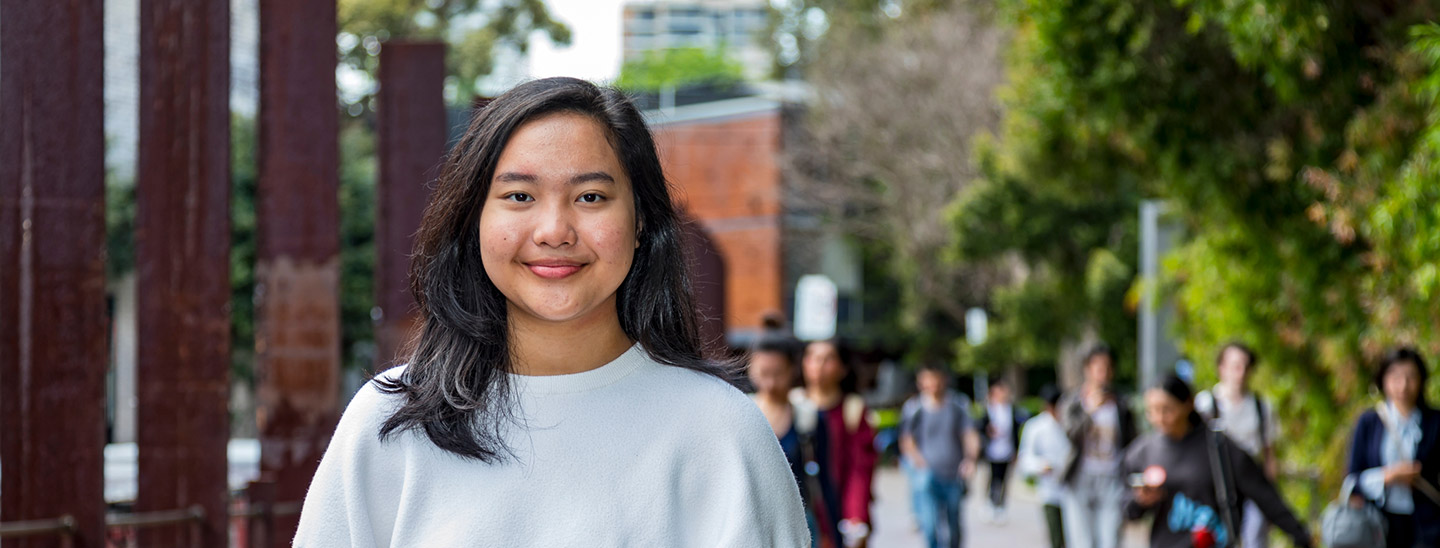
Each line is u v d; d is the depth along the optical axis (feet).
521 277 6.12
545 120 6.16
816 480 18.94
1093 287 73.31
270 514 17.33
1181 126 24.39
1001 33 79.92
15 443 14.11
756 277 107.86
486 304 6.29
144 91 16.10
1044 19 24.02
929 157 83.05
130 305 45.44
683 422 6.34
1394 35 20.45
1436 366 21.25
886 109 84.38
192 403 16.12
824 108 89.04
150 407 16.11
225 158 16.20
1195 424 19.25
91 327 14.30
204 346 16.15
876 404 107.04
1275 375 26.61
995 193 74.33
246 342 50.42
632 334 6.50
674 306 6.66
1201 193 25.31
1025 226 74.08
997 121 80.48
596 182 6.13
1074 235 74.28
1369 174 20.35
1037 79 28.86
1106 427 27.71
